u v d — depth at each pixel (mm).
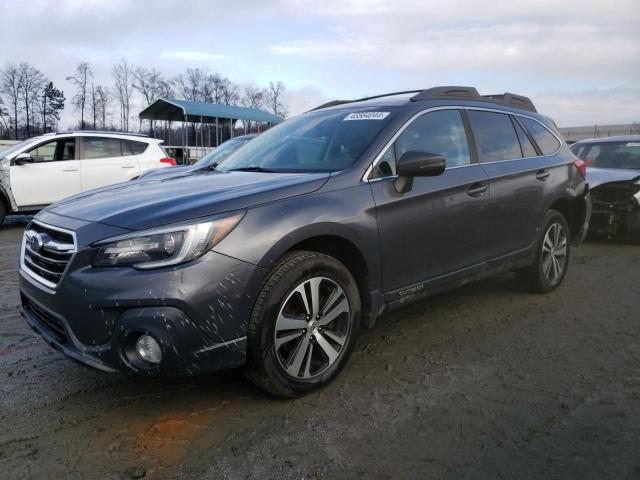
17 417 2758
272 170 3557
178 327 2434
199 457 2402
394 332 3998
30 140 10258
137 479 2248
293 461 2373
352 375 3248
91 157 10758
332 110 4215
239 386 3092
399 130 3549
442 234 3650
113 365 2498
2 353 3641
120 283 2439
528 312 4480
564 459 2393
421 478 2258
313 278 2889
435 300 4812
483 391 3045
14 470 2305
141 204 2795
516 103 4984
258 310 2658
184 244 2488
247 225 2658
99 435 2588
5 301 4898
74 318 2549
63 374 3291
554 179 4812
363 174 3256
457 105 4129
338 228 2975
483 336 3920
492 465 2350
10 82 56312
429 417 2752
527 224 4520
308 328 2895
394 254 3330
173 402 2914
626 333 3994
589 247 7652
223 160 4359
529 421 2717
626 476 2271
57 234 2773
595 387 3100
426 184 3539
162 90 56156
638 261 6641
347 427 2650
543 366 3398
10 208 9875
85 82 54000
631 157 8500
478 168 4031
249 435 2580
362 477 2264
